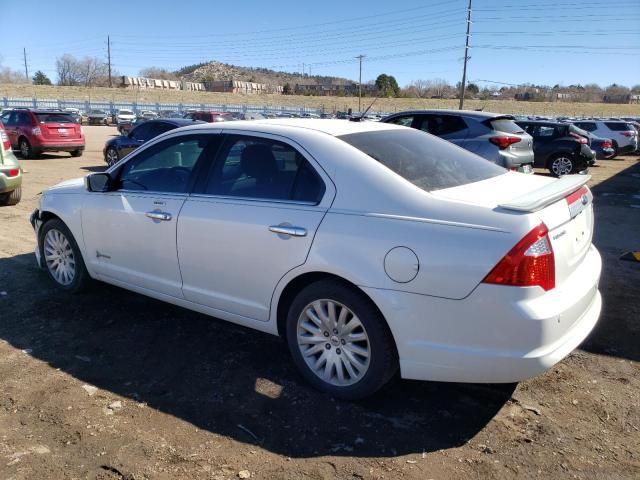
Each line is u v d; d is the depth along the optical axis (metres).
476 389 3.49
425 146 3.83
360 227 3.11
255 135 3.72
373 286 3.03
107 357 3.87
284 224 3.35
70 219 4.71
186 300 4.03
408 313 2.97
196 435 3.00
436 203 3.02
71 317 4.52
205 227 3.72
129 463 2.76
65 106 51.72
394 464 2.77
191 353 3.94
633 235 7.81
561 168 15.46
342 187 3.26
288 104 78.31
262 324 3.64
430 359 2.98
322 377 3.42
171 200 3.97
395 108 74.12
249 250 3.52
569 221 3.10
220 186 3.79
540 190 3.18
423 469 2.73
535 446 2.92
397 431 3.05
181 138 4.11
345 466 2.75
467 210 2.93
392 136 3.79
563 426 3.10
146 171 4.28
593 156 15.60
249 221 3.50
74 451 2.85
